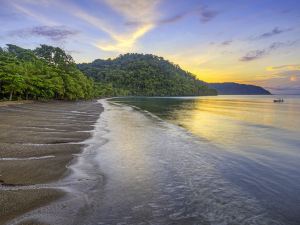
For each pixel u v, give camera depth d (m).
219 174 16.33
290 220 10.87
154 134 30.38
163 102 134.12
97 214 10.84
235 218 10.96
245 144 25.94
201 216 11.07
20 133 26.31
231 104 124.94
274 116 60.22
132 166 17.50
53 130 29.64
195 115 59.34
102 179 14.80
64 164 16.98
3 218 9.97
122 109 74.38
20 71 73.12
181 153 21.36
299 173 16.81
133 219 10.62
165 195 13.00
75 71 139.38
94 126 35.31
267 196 13.15
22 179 13.98
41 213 10.52
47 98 91.19
